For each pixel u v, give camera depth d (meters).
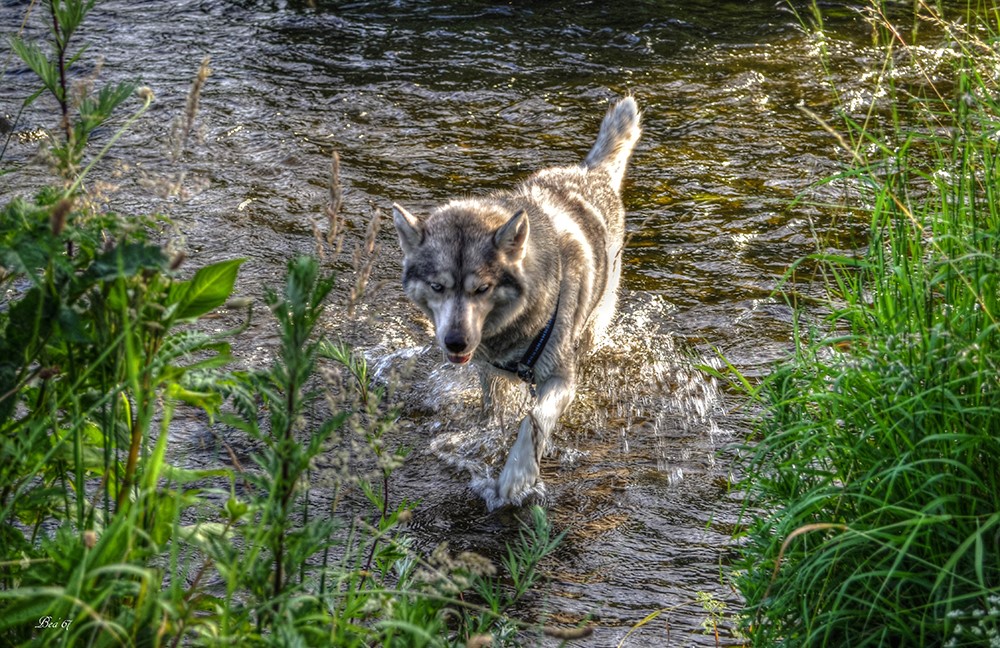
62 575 2.17
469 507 4.44
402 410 5.24
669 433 5.03
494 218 4.83
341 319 5.96
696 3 11.96
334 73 10.00
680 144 8.46
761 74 9.77
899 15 10.84
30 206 2.44
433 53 10.52
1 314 2.55
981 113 3.71
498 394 5.29
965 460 2.82
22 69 9.77
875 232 3.40
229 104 9.17
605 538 4.19
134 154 8.09
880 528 2.70
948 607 2.62
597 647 3.47
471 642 2.38
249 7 11.84
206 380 2.47
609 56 10.44
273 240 6.89
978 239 3.08
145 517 2.34
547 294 4.85
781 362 3.99
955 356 2.81
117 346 2.43
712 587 3.82
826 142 8.31
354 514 4.24
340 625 2.46
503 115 9.10
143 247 2.35
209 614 3.12
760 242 6.91
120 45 10.55
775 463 3.29
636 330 5.93
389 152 8.37
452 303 4.61
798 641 2.92
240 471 2.46
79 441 2.48
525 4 11.98
